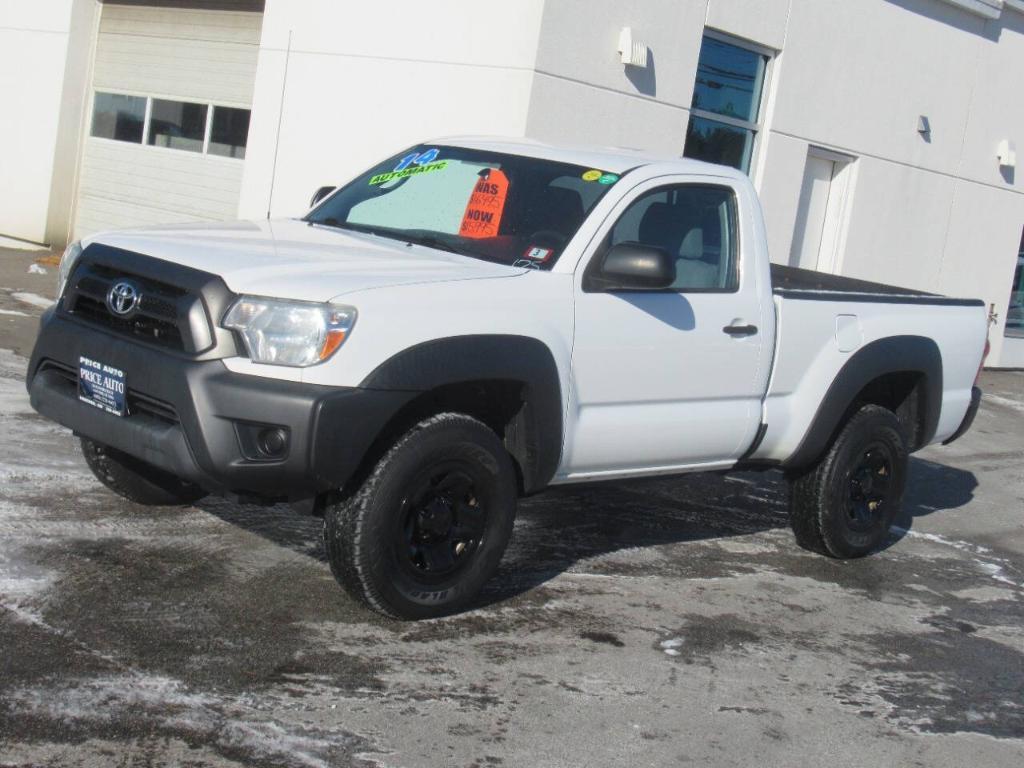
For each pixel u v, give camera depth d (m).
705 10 12.97
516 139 6.48
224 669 4.50
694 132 13.44
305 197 12.95
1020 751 4.77
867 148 15.46
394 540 4.98
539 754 4.20
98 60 16.30
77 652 4.47
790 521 7.12
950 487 9.75
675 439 5.99
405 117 12.26
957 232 17.08
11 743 3.78
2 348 9.52
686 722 4.63
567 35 11.71
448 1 11.94
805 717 4.82
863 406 7.12
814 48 14.41
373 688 4.52
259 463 4.66
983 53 16.72
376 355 4.75
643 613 5.74
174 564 5.47
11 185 16.86
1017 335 18.28
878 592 6.62
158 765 3.77
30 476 6.42
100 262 5.14
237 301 4.71
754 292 6.26
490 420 5.48
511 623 5.37
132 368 4.83
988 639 6.06
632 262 5.34
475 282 5.15
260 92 13.23
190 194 15.39
